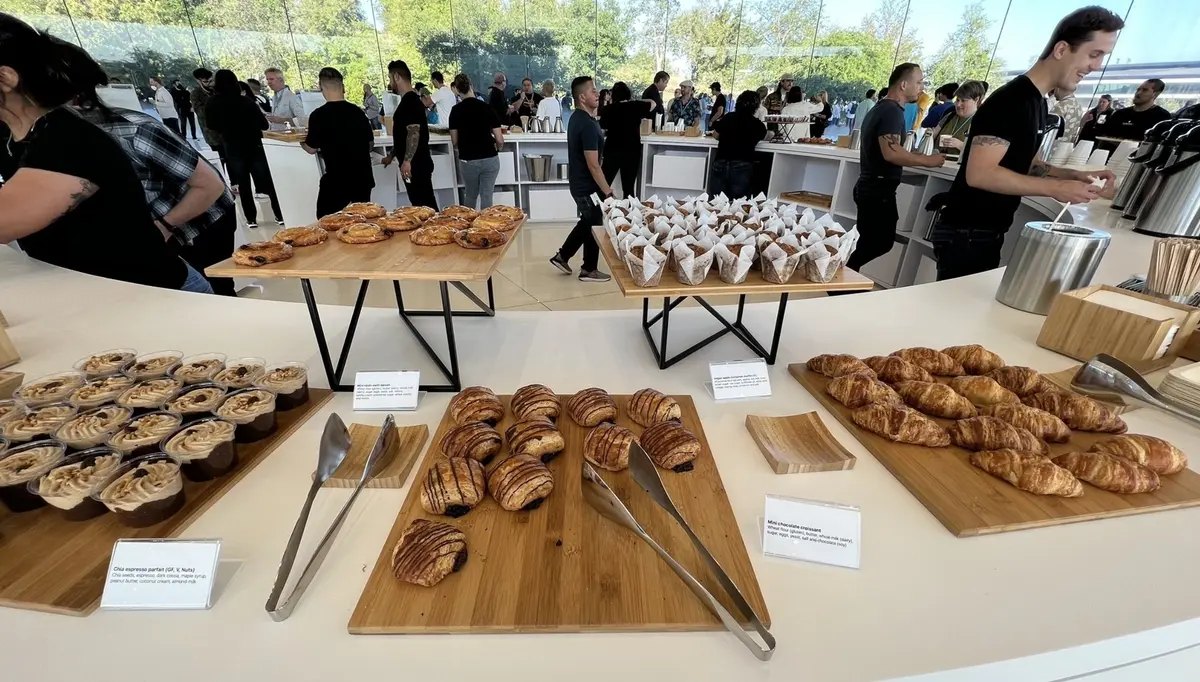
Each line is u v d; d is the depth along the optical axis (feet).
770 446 2.59
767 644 1.61
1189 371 2.90
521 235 15.72
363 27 25.25
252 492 2.33
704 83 27.71
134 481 2.04
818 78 26.07
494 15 25.76
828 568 1.97
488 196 14.37
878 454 2.54
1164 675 2.07
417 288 11.00
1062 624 1.74
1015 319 4.15
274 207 16.17
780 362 3.54
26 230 3.97
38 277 4.88
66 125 4.05
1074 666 1.72
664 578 1.83
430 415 2.94
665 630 1.70
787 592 1.86
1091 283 4.34
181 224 6.14
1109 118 11.51
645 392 2.76
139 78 23.24
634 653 1.64
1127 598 1.83
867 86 25.25
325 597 1.83
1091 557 1.99
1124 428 2.62
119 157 4.56
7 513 2.12
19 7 20.77
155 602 1.79
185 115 22.68
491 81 27.17
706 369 3.47
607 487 2.02
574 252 11.72
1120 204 6.38
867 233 9.40
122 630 1.72
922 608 1.80
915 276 10.73
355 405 2.95
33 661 1.61
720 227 3.59
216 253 6.87
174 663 1.61
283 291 10.73
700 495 2.23
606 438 2.40
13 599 1.76
